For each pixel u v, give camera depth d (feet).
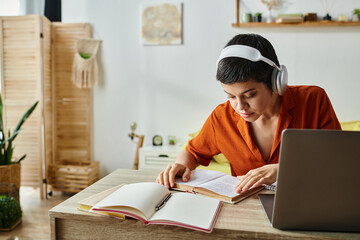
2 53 11.37
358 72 11.04
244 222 3.04
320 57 11.18
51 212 3.23
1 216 8.43
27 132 11.43
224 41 11.58
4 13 12.31
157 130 12.21
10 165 10.00
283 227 2.91
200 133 5.12
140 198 3.24
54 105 12.33
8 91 11.44
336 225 2.86
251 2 11.34
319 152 2.67
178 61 11.91
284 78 3.68
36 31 11.14
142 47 12.08
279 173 2.75
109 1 12.13
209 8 11.59
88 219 3.15
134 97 12.25
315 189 2.76
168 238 3.01
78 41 11.71
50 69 12.13
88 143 12.40
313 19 10.87
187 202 3.31
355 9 10.66
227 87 3.71
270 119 4.52
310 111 4.42
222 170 9.43
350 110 11.17
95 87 12.41
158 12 11.84
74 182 11.34
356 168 2.67
